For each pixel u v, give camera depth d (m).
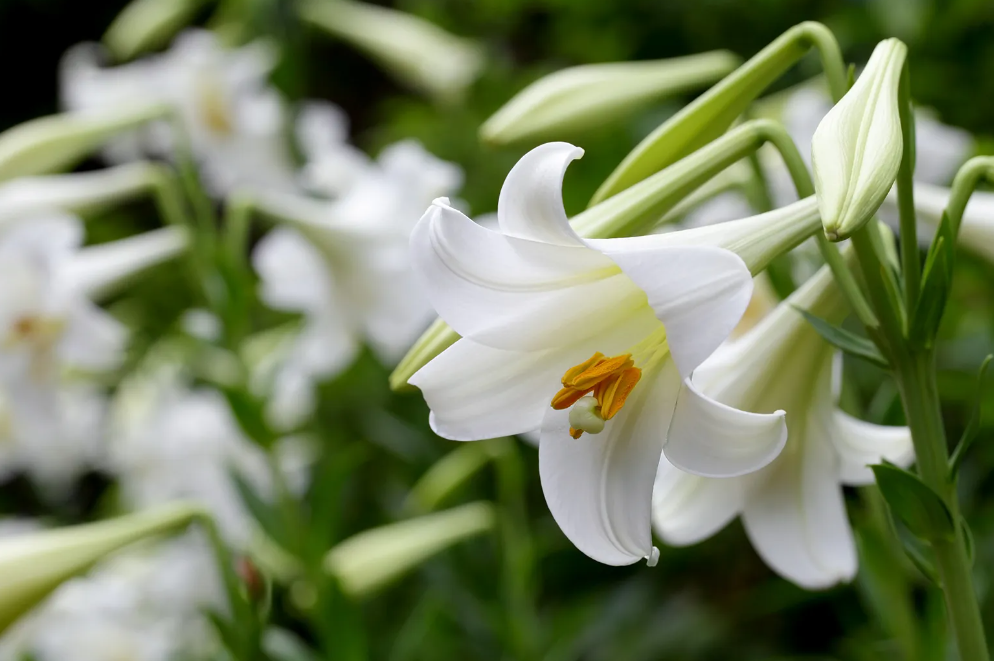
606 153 1.64
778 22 1.75
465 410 0.82
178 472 1.52
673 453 0.78
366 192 1.36
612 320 0.83
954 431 1.44
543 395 0.82
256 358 1.54
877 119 0.79
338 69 2.62
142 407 1.54
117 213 2.55
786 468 0.87
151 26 1.89
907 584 1.05
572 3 1.84
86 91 1.60
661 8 1.80
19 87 2.93
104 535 1.02
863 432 0.88
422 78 1.91
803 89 1.30
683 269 0.76
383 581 1.23
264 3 1.72
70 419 1.65
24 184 1.34
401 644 1.33
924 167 1.34
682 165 0.83
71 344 1.27
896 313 0.83
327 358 1.41
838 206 0.77
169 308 2.10
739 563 1.57
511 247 0.80
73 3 2.85
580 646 1.35
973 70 1.59
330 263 1.33
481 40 2.13
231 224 1.31
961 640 0.84
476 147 1.83
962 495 1.23
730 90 0.86
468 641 1.39
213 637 1.35
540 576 1.61
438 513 1.42
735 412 0.77
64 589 1.37
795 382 0.85
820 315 0.85
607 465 0.81
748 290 0.75
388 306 1.34
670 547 1.50
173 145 1.58
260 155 1.69
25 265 1.22
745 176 0.99
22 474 2.34
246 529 1.47
